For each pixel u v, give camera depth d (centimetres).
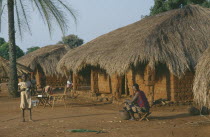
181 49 1305
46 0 1805
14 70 1986
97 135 747
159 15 1738
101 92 1928
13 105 1549
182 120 948
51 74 2736
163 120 959
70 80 2308
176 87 1340
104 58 1454
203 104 792
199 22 1467
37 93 2056
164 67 1377
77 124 923
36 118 1076
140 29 1550
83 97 1862
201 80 775
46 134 781
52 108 1364
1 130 859
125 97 1623
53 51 2845
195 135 708
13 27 1959
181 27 1415
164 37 1341
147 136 712
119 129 820
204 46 1357
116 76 1518
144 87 1503
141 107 947
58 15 1823
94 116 1094
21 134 793
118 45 1491
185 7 1546
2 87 3184
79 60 1689
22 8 1875
